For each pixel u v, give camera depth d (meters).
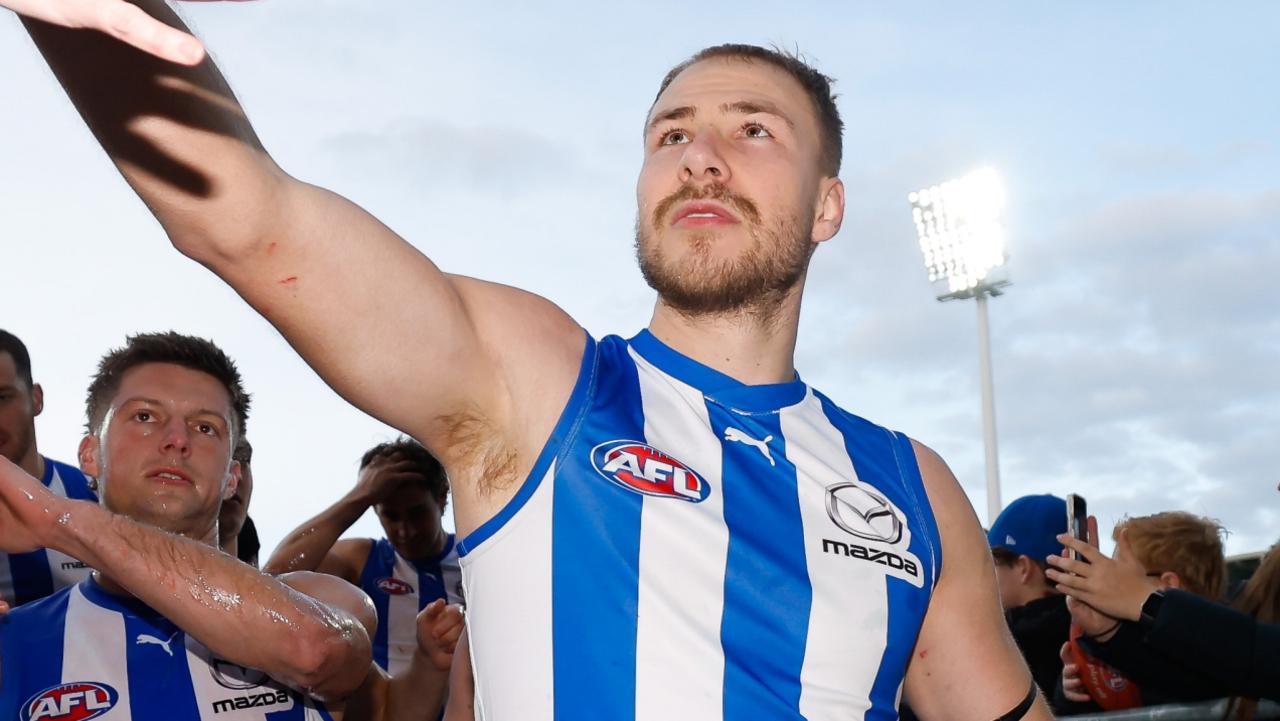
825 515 1.62
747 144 1.78
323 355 1.34
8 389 3.41
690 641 1.46
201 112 1.17
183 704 2.31
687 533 1.51
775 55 1.93
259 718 2.34
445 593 4.90
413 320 1.35
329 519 4.23
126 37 0.79
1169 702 2.69
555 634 1.44
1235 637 2.37
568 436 1.51
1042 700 1.86
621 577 1.46
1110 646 2.53
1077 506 2.78
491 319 1.49
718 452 1.62
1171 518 2.94
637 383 1.65
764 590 1.52
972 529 1.82
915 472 1.80
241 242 1.22
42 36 1.10
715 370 1.72
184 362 2.55
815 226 1.93
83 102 1.14
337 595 2.46
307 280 1.27
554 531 1.47
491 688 1.46
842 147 1.99
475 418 1.47
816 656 1.51
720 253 1.71
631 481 1.51
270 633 2.00
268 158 1.26
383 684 2.59
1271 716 2.44
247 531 3.92
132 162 1.16
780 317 1.79
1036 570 3.32
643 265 1.77
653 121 1.87
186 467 2.46
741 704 1.45
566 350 1.57
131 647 2.34
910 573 1.65
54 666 2.30
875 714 1.56
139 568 1.92
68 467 3.73
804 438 1.71
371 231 1.32
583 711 1.42
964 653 1.80
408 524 4.81
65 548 1.88
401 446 4.66
